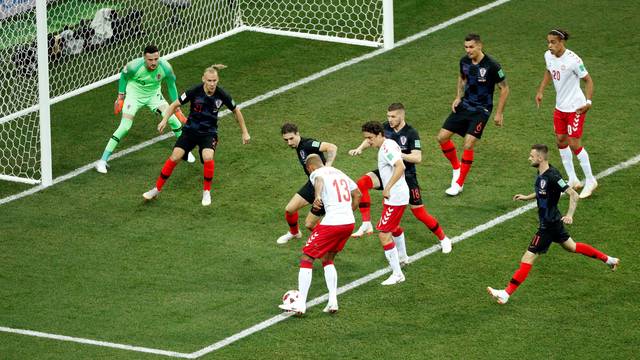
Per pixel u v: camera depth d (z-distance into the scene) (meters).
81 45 67.44
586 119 56.81
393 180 43.53
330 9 71.00
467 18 68.06
